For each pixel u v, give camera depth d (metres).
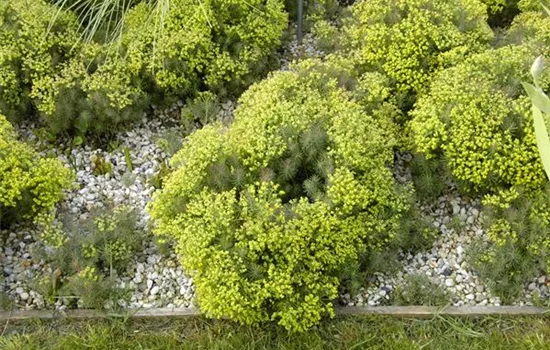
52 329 3.67
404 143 4.25
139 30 4.57
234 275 3.43
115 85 4.39
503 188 4.00
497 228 3.91
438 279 3.92
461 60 4.33
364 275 3.86
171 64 4.52
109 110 4.39
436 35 4.37
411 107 4.45
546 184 3.88
